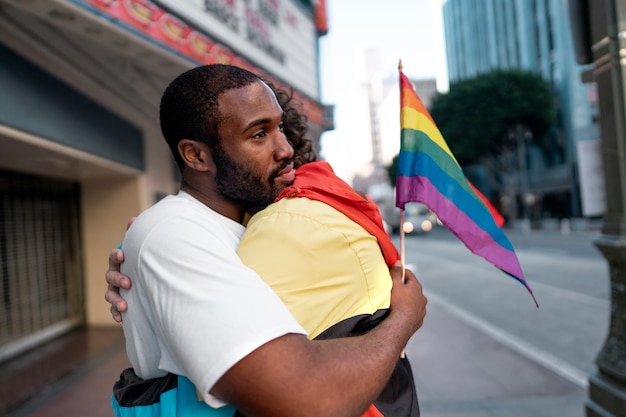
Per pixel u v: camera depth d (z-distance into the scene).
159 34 4.52
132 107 6.91
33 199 6.67
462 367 5.30
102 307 7.60
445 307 8.80
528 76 27.95
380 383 0.88
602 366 2.95
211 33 5.46
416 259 17.75
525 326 7.03
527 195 32.88
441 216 1.25
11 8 3.71
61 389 4.89
